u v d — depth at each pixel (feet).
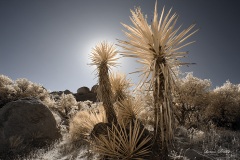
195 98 40.11
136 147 11.73
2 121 25.20
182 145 17.02
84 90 103.91
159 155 8.86
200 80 43.27
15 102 26.86
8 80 51.34
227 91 45.03
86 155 15.79
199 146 18.20
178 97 38.29
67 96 57.77
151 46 8.93
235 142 19.47
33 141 25.03
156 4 8.87
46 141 25.59
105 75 16.80
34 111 26.91
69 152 18.63
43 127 26.55
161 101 8.73
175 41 8.62
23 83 51.62
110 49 17.10
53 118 28.22
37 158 18.83
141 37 9.07
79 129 22.90
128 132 13.30
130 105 16.80
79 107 57.36
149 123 25.48
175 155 12.60
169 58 8.83
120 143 11.68
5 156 21.07
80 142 21.34
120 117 16.74
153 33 8.57
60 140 26.43
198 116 41.65
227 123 43.01
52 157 18.31
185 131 22.93
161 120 8.60
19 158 19.85
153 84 8.83
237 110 43.29
